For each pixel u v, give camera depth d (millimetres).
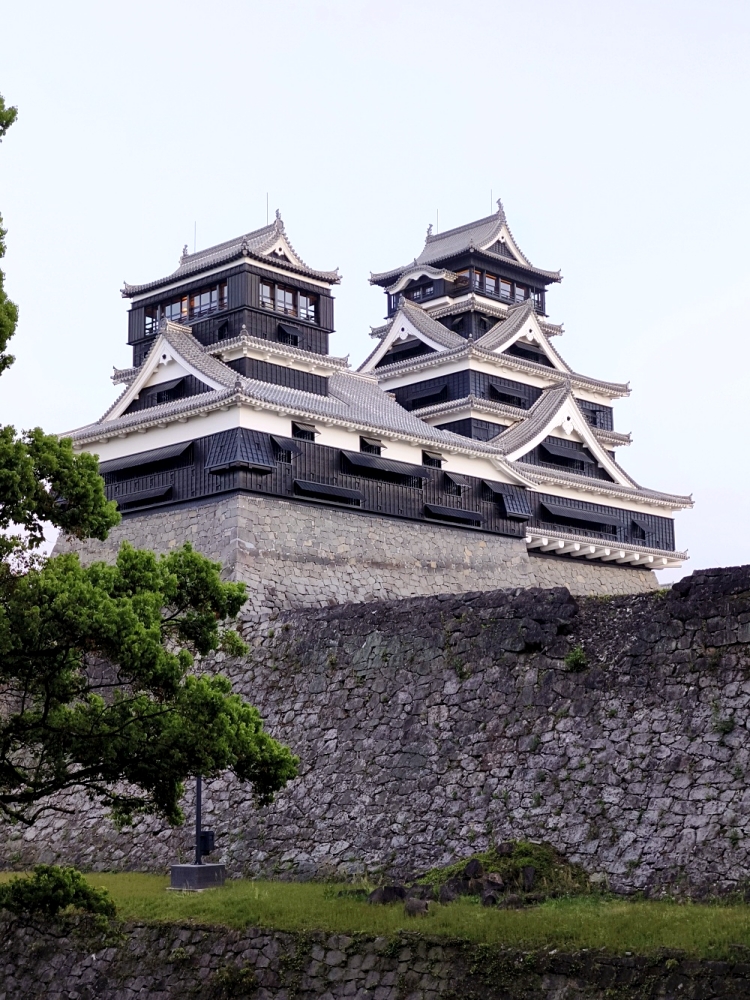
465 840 36656
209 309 66125
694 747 33094
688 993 25359
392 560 59062
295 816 41625
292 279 66125
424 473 61906
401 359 82812
